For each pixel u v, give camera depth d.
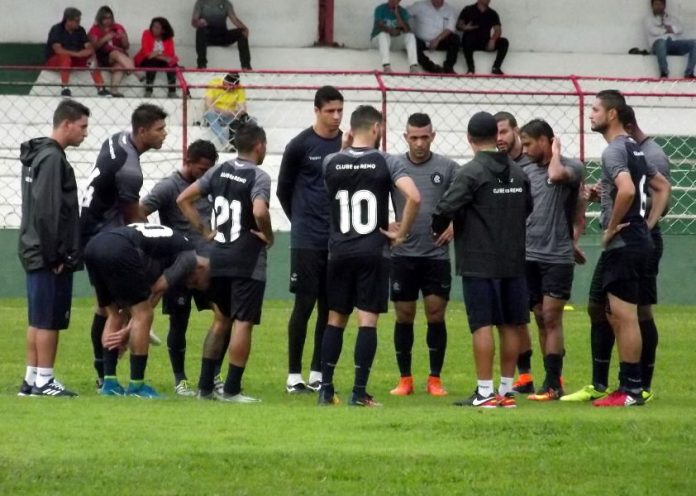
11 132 73.31
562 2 83.81
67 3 80.81
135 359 33.09
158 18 75.31
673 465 24.80
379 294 31.28
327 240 35.56
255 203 31.84
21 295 64.38
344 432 27.31
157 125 33.56
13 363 40.97
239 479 23.19
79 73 74.75
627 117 32.31
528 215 32.28
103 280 32.84
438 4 80.31
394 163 30.95
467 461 24.81
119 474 23.27
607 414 30.09
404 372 36.28
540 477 23.83
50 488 22.39
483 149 31.45
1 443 25.52
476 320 31.61
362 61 81.12
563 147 74.25
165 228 32.62
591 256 64.25
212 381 33.44
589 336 49.53
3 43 79.50
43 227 31.45
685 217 67.94
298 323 35.72
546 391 34.31
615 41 83.94
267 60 80.69
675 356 44.69
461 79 79.06
